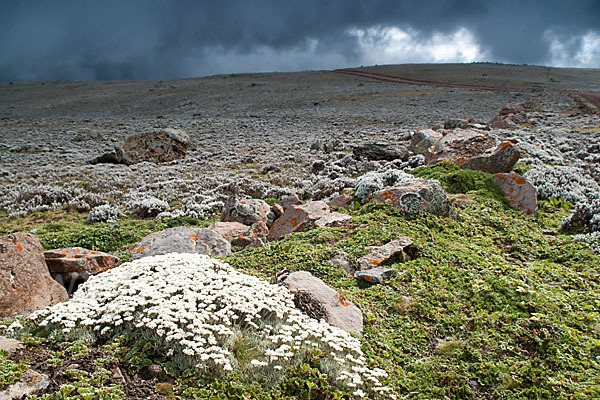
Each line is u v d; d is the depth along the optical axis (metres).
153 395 4.30
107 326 5.32
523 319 6.22
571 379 5.15
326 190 16.41
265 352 5.07
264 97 77.38
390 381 5.14
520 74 111.94
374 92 76.88
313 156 25.55
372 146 22.62
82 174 22.16
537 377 5.16
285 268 8.07
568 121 38.09
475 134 17.06
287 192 17.09
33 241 7.27
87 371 4.51
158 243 9.90
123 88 103.25
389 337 6.09
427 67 133.38
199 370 4.67
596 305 6.80
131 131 43.41
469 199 12.16
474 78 100.69
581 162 19.42
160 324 5.22
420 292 7.16
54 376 4.38
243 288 6.39
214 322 5.53
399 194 10.94
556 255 9.14
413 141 22.30
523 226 10.75
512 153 14.89
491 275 7.72
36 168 24.56
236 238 10.76
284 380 4.71
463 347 5.79
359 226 9.99
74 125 50.03
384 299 7.01
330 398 4.55
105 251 11.07
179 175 22.30
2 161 27.77
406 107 55.41
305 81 103.81
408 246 8.66
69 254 8.29
